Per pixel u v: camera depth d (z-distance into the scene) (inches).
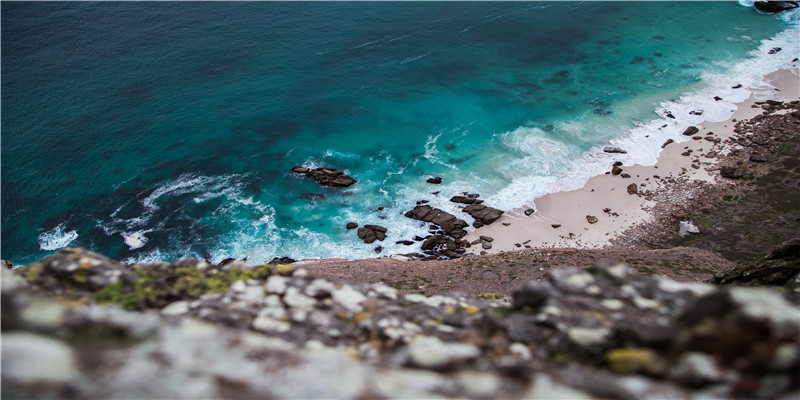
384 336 461.1
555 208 2433.6
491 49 3818.9
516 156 2805.1
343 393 259.0
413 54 3732.8
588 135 2920.8
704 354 307.9
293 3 4367.6
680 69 3494.1
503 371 317.4
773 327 282.5
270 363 275.6
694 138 2770.7
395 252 2251.5
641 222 2293.3
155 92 3240.7
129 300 506.3
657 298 409.7
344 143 2942.9
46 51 3548.2
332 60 3641.7
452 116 3154.5
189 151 2834.6
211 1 4343.0
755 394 271.7
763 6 4178.2
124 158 2758.4
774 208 2166.6
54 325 280.8
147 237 2345.0
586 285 435.8
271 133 2992.1
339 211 2493.8
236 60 3585.1
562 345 375.2
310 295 522.9
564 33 4015.8
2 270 355.3
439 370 325.7
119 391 241.1
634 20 4170.8
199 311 482.6
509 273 1777.8
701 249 1962.4
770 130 2704.2
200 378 256.8
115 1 4259.4
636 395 278.1
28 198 2501.2
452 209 2472.9
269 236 2359.7
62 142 2819.9
